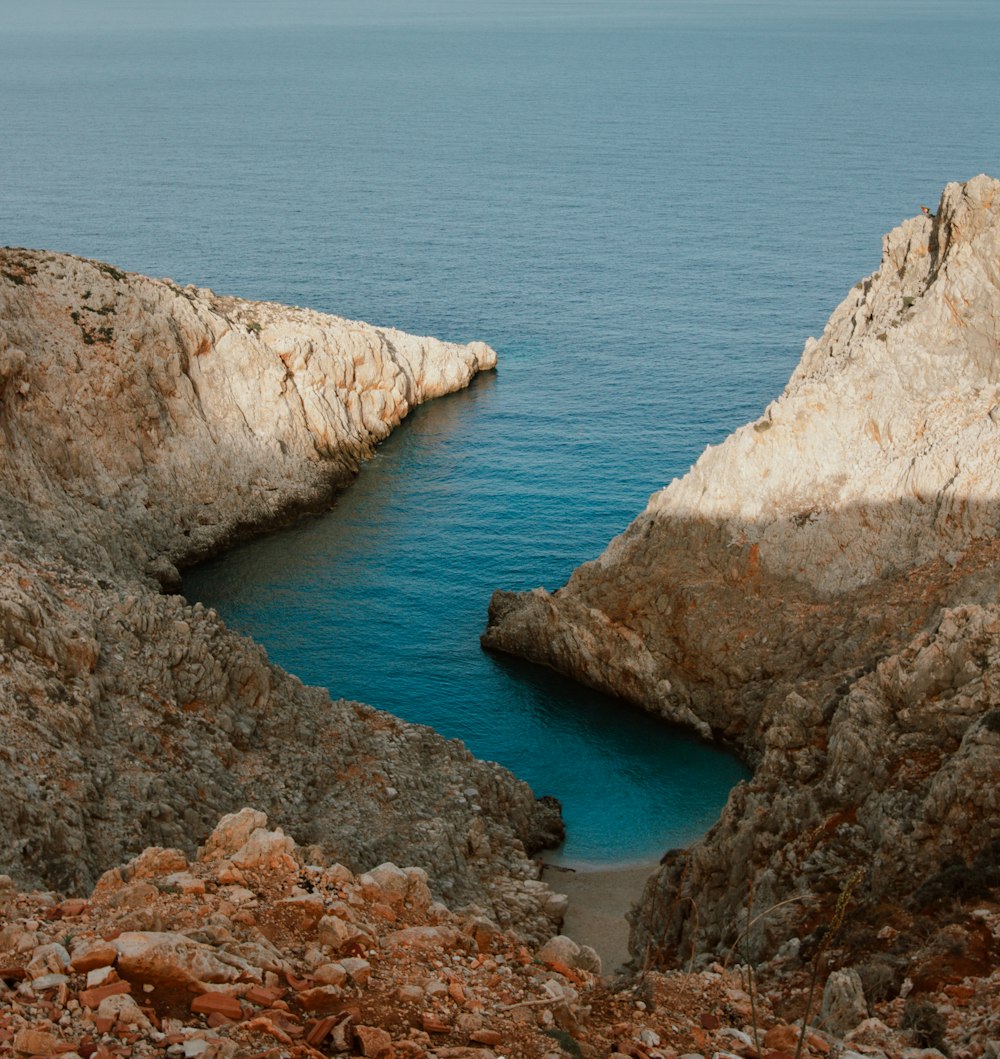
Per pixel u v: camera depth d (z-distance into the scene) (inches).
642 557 2810.0
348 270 6648.6
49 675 1718.8
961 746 1365.7
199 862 852.0
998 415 2393.0
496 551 3442.4
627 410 4480.8
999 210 2549.2
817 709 1743.4
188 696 1931.6
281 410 3907.5
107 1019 569.6
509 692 2760.8
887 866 1279.5
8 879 751.7
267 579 3356.3
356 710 2242.9
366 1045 589.9
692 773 2464.3
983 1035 807.7
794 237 7440.9
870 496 2539.4
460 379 4771.2
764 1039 687.1
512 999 681.6
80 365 3447.3
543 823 2236.7
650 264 6752.0
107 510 3361.2
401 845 1814.7
